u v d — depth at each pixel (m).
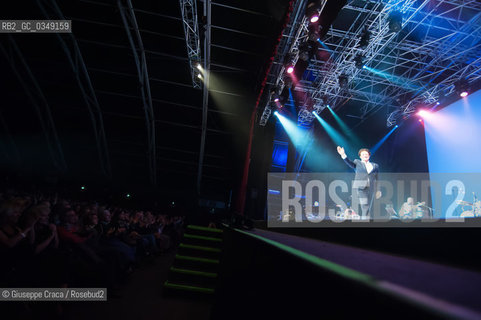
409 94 11.20
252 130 13.97
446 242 1.30
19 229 2.84
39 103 15.61
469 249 1.16
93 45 12.43
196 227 6.25
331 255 1.09
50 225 3.21
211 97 14.30
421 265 1.01
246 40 10.80
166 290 4.38
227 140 16.44
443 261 1.27
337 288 0.50
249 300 1.39
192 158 17.72
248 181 14.45
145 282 5.17
